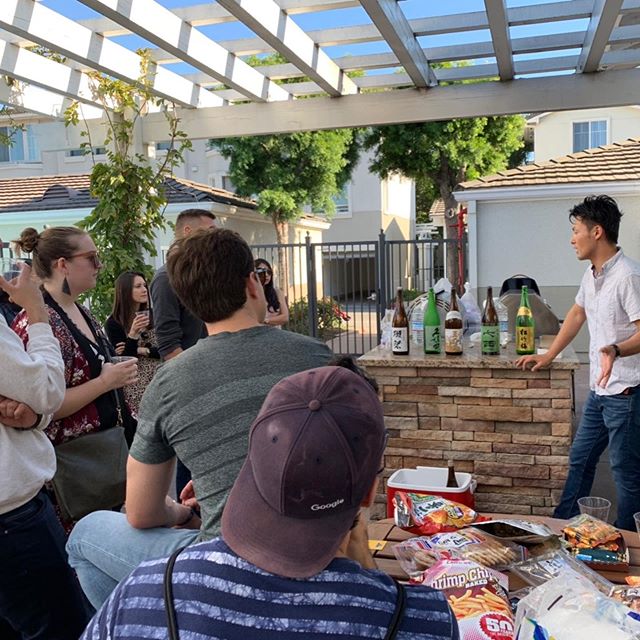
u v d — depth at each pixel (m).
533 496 3.23
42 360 1.95
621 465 3.02
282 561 0.87
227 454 1.55
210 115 6.33
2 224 11.99
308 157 14.51
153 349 3.80
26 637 2.07
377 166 15.26
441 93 5.96
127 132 5.97
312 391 0.93
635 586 1.58
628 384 2.94
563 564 1.71
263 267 4.48
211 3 4.57
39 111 5.78
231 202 13.61
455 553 1.74
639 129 20.84
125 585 0.92
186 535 1.90
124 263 5.52
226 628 0.84
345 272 10.24
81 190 12.43
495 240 9.71
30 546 1.98
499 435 3.25
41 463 2.01
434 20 4.86
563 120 21.42
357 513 0.96
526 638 1.23
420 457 3.37
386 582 0.92
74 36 4.64
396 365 3.34
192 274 1.69
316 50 5.25
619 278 2.94
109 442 2.54
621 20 4.80
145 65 5.38
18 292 2.05
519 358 3.20
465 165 14.97
